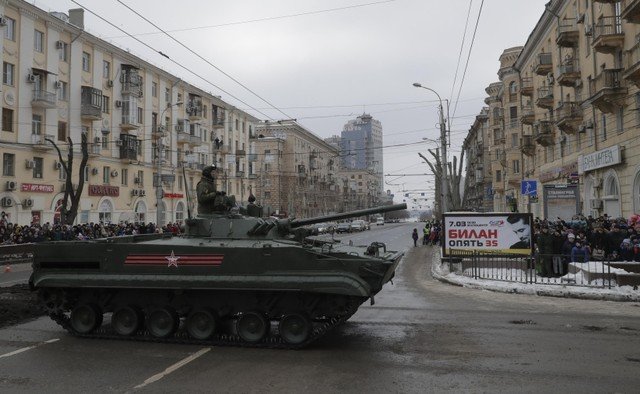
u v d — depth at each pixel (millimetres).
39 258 9484
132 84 42812
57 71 35656
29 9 33156
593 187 28016
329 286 8109
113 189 41312
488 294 14594
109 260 9094
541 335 9438
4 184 31578
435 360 7801
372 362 7695
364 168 92812
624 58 23594
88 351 8406
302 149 81438
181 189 51875
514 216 19609
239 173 64250
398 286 16547
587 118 28797
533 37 38906
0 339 9250
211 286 8484
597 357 7930
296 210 75500
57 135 35719
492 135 61906
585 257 16031
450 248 20031
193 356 8070
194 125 53812
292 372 7195
